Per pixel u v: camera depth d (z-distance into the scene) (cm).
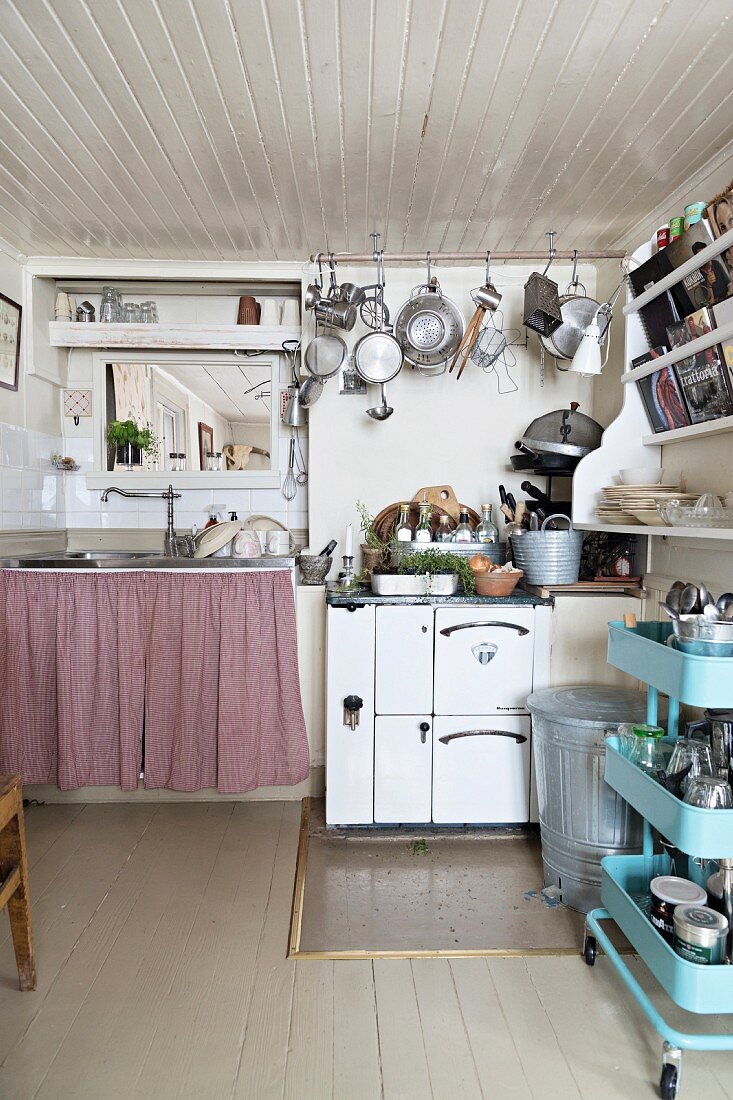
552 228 285
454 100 195
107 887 229
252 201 259
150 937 202
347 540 304
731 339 192
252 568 279
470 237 295
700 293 208
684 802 154
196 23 165
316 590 297
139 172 236
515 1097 148
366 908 219
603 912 191
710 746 173
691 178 240
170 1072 153
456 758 264
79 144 218
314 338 303
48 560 279
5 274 298
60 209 264
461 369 295
